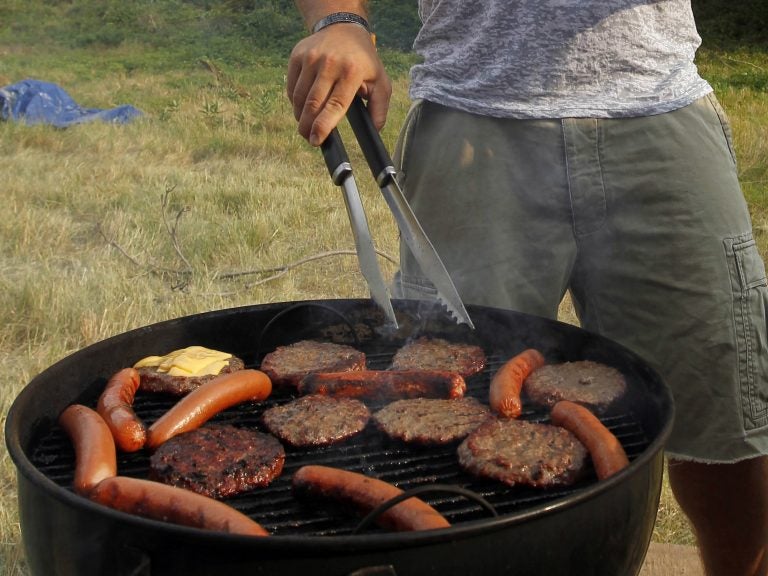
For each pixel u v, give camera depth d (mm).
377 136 1694
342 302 2109
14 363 3914
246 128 9953
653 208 1933
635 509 1323
